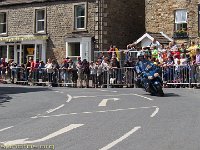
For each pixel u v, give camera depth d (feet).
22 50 120.78
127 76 82.33
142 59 65.72
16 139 31.68
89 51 108.99
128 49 89.56
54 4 115.34
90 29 109.70
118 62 84.69
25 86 91.30
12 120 41.29
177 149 27.71
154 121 38.75
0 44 124.57
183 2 101.24
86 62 90.33
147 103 52.65
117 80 83.92
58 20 114.62
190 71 74.18
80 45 110.42
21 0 121.08
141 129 34.86
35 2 118.52
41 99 60.80
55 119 41.16
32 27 119.24
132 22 117.60
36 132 34.40
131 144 29.37
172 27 102.94
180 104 50.85
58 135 32.94
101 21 108.47
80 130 34.88
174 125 36.50
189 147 28.25
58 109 48.93
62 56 113.60
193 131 33.65
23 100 59.82
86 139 31.24
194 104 50.52
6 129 36.22
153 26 106.32
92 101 56.34
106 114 43.78
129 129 34.88
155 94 62.34
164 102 53.36
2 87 86.69
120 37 113.50
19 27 121.90
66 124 37.99
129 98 58.95
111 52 89.97
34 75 97.96
